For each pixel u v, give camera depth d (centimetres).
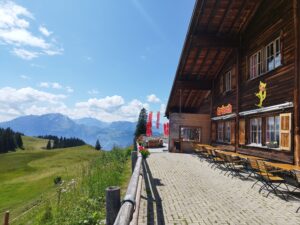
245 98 1282
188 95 2105
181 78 1850
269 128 1049
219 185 826
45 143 17300
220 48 1451
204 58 1605
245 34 1319
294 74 854
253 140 1200
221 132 1684
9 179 4738
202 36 1393
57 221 496
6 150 12469
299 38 841
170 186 809
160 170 1120
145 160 1421
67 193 659
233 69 1464
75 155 8294
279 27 977
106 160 1380
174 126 1973
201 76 1833
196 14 1276
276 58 1012
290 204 616
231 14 1262
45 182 3216
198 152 1733
